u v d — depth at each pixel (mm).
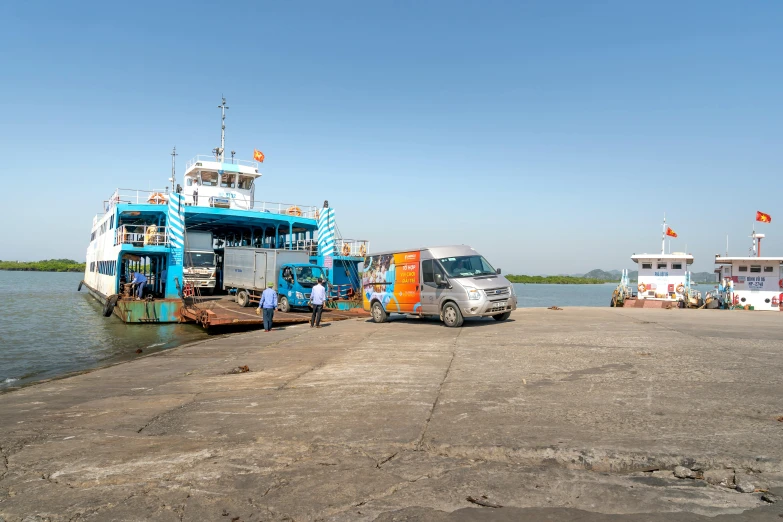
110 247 31109
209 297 27859
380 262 18031
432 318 18453
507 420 5371
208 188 33625
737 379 6953
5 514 3650
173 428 5789
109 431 5789
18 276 142125
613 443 4496
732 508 3395
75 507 3723
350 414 5938
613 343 10648
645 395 6203
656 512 3367
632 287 27750
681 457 4121
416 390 7035
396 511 3492
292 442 5004
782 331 12656
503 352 9977
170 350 13859
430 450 4645
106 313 26875
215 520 3459
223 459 4609
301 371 9156
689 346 10023
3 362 15094
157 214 28859
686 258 24141
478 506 3529
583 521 3273
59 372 13539
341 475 4133
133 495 3900
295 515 3490
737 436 4602
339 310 24625
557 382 7109
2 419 6723
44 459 4828
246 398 7188
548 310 21078
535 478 3965
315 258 30000
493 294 14797
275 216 30703
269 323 17359
